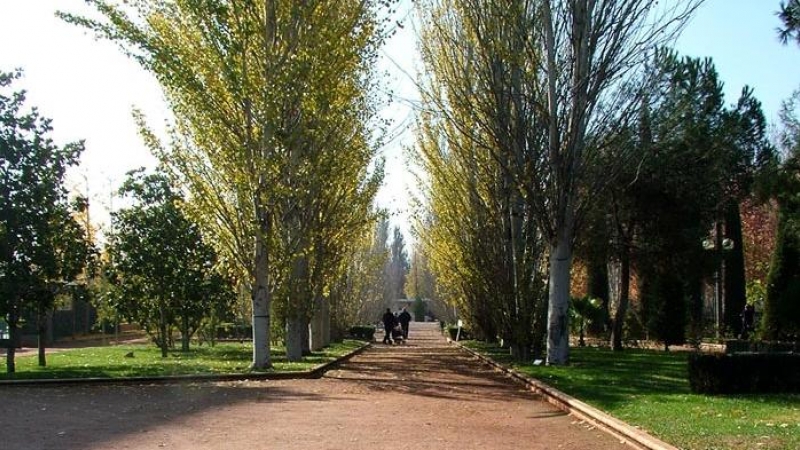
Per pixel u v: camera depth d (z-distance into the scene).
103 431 10.16
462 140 25.17
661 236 30.56
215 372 18.92
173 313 28.47
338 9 20.00
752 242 50.22
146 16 19.12
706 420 10.54
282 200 20.89
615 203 29.61
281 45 19.28
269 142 19.22
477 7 20.14
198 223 20.34
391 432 10.28
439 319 74.88
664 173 29.44
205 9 17.98
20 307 19.41
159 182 27.84
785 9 17.95
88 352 30.64
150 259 27.42
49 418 11.43
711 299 51.66
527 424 11.26
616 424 10.23
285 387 16.67
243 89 18.45
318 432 10.20
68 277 20.73
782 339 28.06
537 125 20.20
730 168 31.19
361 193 28.75
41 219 19.61
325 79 19.33
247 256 20.06
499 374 21.03
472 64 21.16
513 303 24.02
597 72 19.58
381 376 20.27
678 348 33.78
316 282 27.27
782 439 8.88
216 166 19.69
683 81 30.38
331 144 22.52
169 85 18.52
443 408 13.16
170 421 11.14
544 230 20.47
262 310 20.27
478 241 25.03
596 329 36.75
